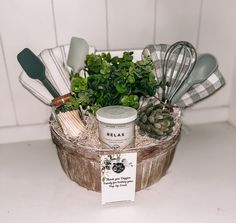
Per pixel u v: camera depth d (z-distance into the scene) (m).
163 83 0.60
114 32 0.71
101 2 0.67
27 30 0.67
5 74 0.71
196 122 0.85
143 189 0.61
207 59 0.62
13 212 0.56
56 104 0.56
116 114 0.50
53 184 0.63
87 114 0.57
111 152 0.51
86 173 0.56
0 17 0.65
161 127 0.52
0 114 0.75
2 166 0.70
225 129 0.83
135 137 0.55
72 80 0.57
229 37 0.76
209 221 0.53
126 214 0.55
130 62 0.54
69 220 0.54
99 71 0.53
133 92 0.54
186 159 0.71
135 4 0.68
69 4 0.66
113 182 0.54
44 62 0.62
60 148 0.56
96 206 0.57
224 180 0.64
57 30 0.68
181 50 0.62
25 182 0.64
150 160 0.55
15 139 0.78
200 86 0.63
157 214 0.55
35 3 0.65
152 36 0.73
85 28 0.69
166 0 0.69
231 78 0.81
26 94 0.74
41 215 0.55
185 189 0.61
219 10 0.72
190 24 0.73
